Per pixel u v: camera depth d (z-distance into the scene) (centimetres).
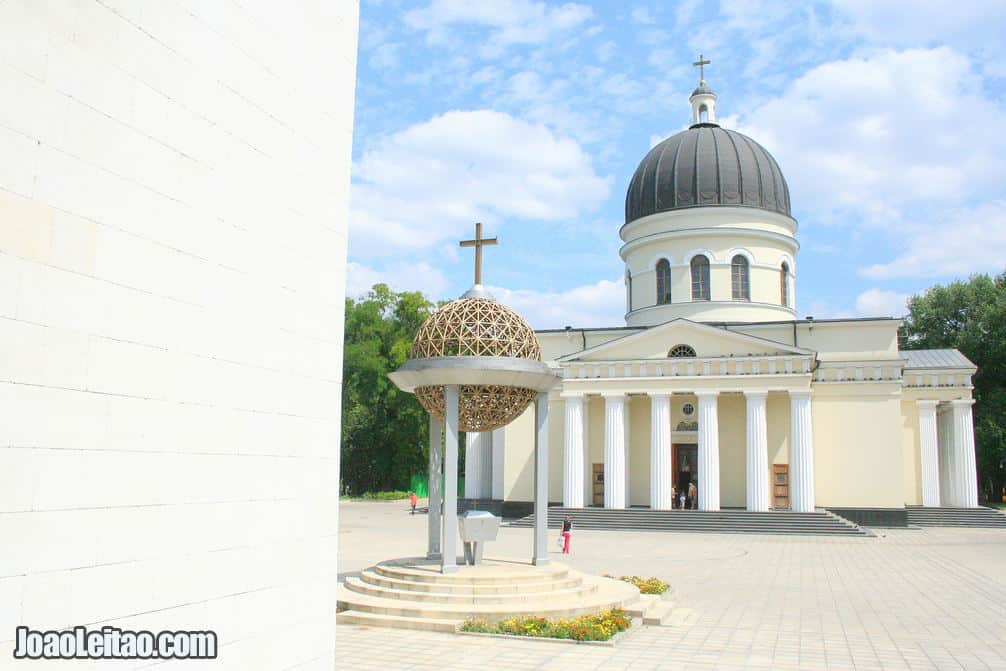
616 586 1658
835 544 3145
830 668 1163
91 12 607
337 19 924
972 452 4462
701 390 3944
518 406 1672
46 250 565
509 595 1439
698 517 3741
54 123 575
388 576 1559
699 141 4859
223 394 726
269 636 770
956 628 1473
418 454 6538
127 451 623
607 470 4019
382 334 6512
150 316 650
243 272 756
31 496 547
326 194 887
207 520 700
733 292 4691
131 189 637
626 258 5106
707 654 1228
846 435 4166
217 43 733
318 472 854
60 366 572
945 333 6606
